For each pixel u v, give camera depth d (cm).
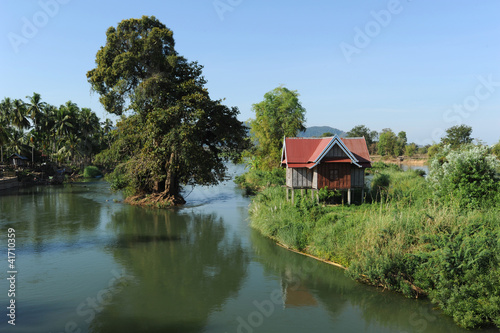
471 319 1100
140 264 1800
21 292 1433
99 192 4869
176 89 3431
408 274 1398
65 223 2791
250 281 1573
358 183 2658
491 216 1670
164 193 3738
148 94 3397
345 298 1380
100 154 4309
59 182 6253
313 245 1920
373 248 1508
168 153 3375
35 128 8125
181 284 1535
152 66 3578
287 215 2278
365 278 1524
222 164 3975
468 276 1197
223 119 3616
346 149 2533
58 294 1417
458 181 2083
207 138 3816
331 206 2514
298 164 2598
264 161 6103
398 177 4081
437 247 1405
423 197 2273
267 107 6150
